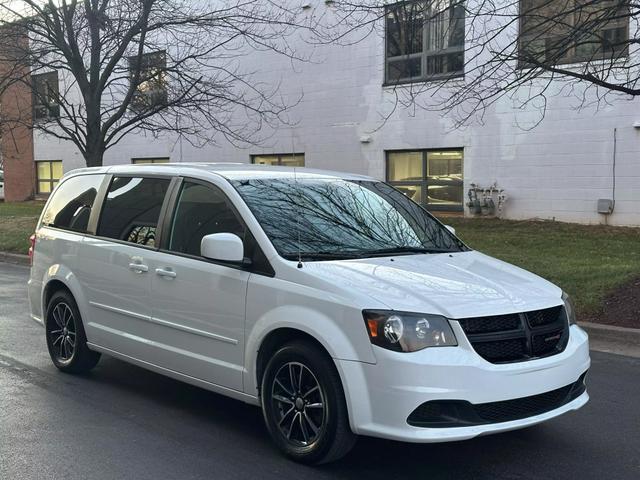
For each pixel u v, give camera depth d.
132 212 5.63
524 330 4.04
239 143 20.33
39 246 6.58
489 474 4.14
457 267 4.59
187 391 5.78
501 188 15.48
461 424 3.77
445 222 15.59
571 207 14.58
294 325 4.14
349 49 17.61
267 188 5.01
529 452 4.51
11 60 15.37
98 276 5.72
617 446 4.63
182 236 5.09
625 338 7.50
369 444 4.60
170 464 4.24
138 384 5.96
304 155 18.88
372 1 15.14
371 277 4.17
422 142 16.56
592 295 8.56
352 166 17.89
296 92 18.80
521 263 10.57
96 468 4.17
